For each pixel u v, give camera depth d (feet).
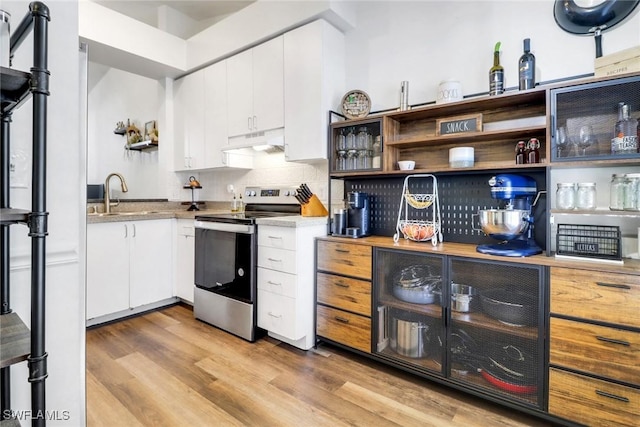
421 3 7.48
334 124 7.77
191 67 10.93
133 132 15.38
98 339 7.70
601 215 5.07
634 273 4.08
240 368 6.46
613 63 4.84
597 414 4.34
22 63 3.64
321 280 7.27
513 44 6.36
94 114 18.71
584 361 4.43
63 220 3.83
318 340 7.39
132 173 16.12
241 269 7.90
